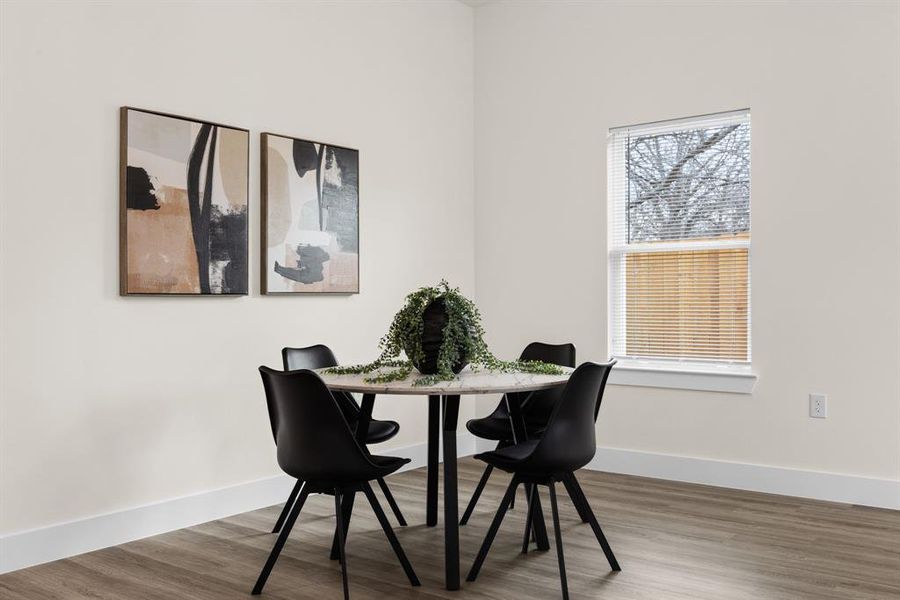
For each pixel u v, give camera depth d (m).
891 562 3.23
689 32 4.73
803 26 4.34
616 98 5.02
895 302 4.08
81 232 3.49
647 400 4.88
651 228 4.94
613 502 4.21
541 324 5.38
